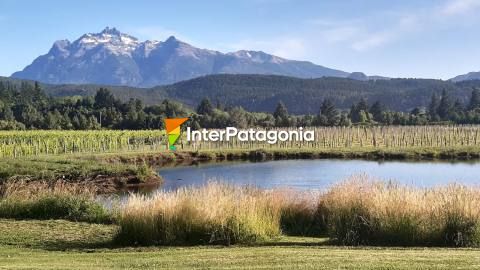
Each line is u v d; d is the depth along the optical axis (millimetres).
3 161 24453
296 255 7895
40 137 42500
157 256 8156
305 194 12984
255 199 11273
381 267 6777
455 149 40469
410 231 9320
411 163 35188
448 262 7062
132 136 48750
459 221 9219
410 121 83188
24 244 9641
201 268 6992
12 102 102062
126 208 10312
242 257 7805
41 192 14008
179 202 10148
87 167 24734
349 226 9742
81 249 9188
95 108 89438
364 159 38750
